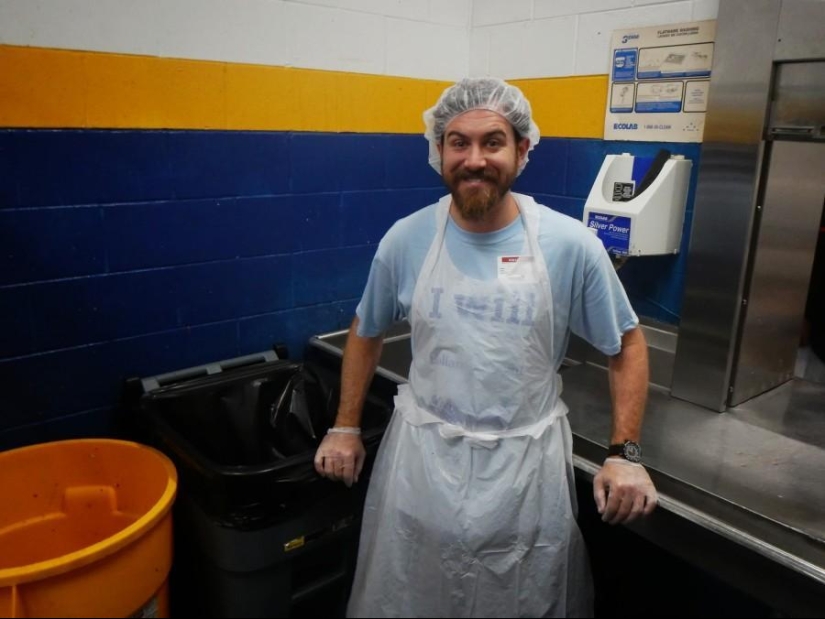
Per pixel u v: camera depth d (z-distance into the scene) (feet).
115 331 5.53
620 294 4.14
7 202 4.83
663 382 5.81
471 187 3.82
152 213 5.51
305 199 6.38
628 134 6.15
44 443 4.95
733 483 4.11
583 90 6.44
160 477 4.57
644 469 4.03
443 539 4.00
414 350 4.34
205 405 5.57
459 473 4.03
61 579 3.65
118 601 3.91
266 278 6.31
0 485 4.65
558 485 4.10
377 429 4.95
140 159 5.35
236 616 4.63
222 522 4.37
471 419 4.05
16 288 5.00
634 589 6.45
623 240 5.61
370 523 4.47
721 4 4.83
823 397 5.51
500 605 4.05
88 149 5.09
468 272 4.08
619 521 3.93
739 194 4.91
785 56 4.52
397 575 4.17
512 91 3.94
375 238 7.01
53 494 4.87
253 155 5.95
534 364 4.02
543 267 3.96
